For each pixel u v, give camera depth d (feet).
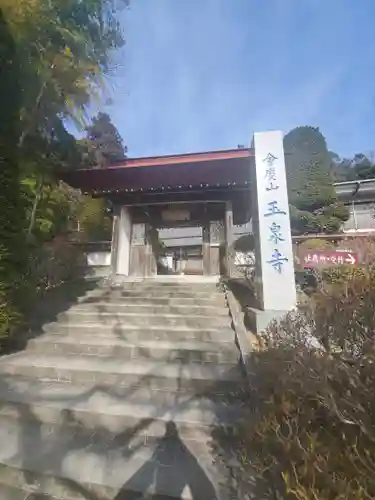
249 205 33.19
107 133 72.69
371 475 5.30
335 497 5.18
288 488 5.69
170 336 16.83
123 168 27.40
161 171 28.12
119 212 33.35
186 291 23.85
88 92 23.85
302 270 23.59
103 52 25.02
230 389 11.85
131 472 8.04
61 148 25.58
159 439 9.54
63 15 21.11
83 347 15.75
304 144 38.27
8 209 15.60
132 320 18.99
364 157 81.66
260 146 17.87
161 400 11.33
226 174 28.76
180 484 7.56
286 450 6.70
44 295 22.99
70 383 12.88
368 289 8.92
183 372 12.87
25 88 18.12
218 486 7.46
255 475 7.43
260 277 16.97
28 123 20.31
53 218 29.73
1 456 8.74
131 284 27.02
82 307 21.12
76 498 7.57
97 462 8.47
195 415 10.17
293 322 11.60
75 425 10.32
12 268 15.92
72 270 31.63
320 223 33.78
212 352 14.38
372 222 41.37
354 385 6.62
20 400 11.18
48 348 16.17
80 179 29.53
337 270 19.70
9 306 15.97
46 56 19.52
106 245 35.60
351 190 43.09
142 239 33.78
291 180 37.32
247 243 30.14
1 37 15.06
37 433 9.97
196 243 52.95
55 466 8.29
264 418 8.05
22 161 19.29
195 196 32.53
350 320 8.35
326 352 7.91
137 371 13.00
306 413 7.30
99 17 23.50
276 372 9.41
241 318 17.63
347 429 6.50
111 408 10.64
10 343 16.43
